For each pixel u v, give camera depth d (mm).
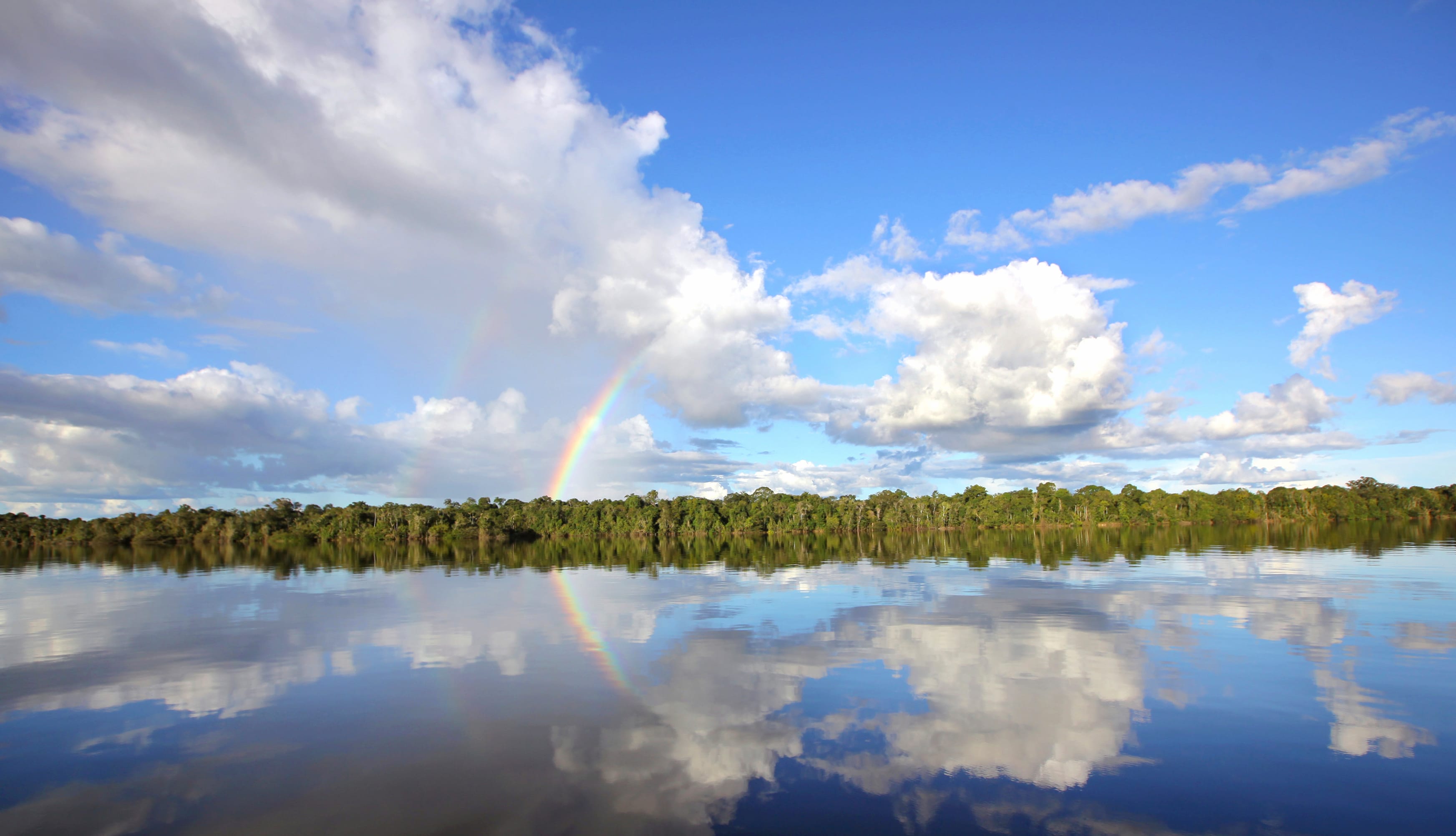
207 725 22031
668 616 40750
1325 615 36812
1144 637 31938
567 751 19469
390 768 18453
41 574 82750
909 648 30656
